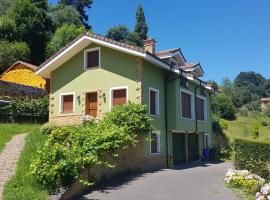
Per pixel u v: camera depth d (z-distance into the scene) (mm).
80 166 12148
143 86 20062
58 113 22453
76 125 18172
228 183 14891
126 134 16188
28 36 50750
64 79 22594
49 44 50844
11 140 16531
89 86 21516
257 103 75500
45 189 11070
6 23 49625
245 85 103188
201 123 27359
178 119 22516
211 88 29078
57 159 11703
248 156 17328
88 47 21891
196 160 27469
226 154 30703
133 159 17641
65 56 22125
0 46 45969
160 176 16859
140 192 12977
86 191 12742
